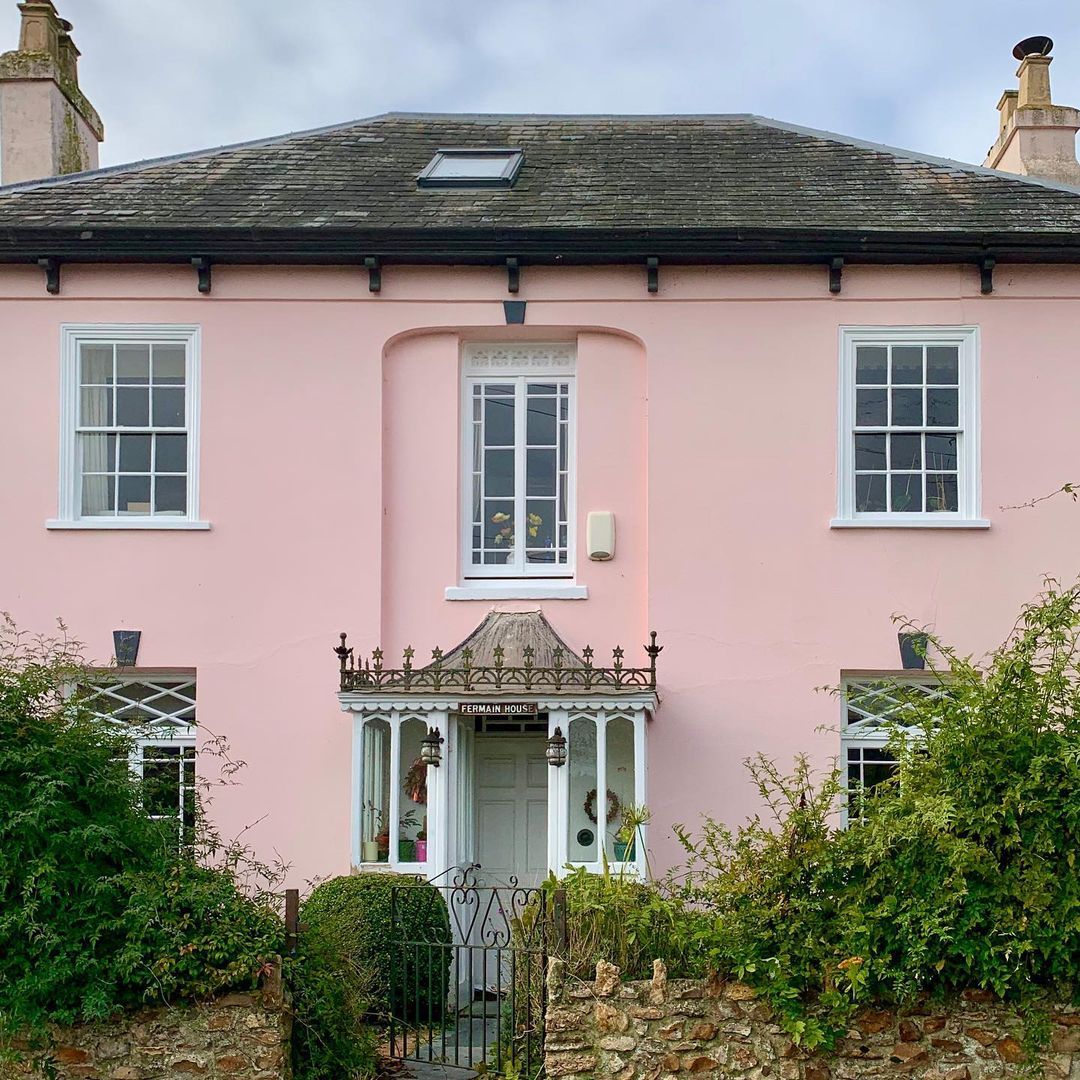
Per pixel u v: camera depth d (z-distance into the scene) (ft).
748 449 42.50
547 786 42.09
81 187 46.21
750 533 42.19
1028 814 25.68
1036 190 45.80
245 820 41.29
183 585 42.24
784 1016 25.72
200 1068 25.75
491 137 52.24
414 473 43.21
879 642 41.70
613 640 42.37
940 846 25.44
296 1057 27.02
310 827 41.29
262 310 43.14
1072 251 42.06
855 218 43.21
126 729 30.73
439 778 39.19
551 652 40.70
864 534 42.11
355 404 42.86
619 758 39.60
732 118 54.19
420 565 42.83
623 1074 26.03
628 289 42.98
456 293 43.04
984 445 42.34
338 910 35.86
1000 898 25.44
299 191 45.96
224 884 27.14
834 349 42.68
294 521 42.52
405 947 32.68
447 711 39.29
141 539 42.37
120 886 25.86
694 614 41.93
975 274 42.78
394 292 43.14
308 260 42.83
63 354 42.86
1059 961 25.32
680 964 26.73
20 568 42.14
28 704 27.50
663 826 40.91
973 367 42.57
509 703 39.09
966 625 41.70
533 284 43.09
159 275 43.14
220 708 41.81
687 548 42.19
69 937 25.30
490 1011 37.99
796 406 42.63
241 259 42.78
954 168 47.85
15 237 42.01
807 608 41.91
